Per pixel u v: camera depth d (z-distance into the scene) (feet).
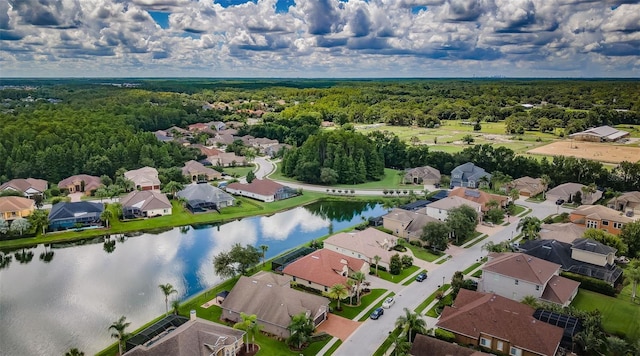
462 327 232.73
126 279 315.17
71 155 584.40
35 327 251.60
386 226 407.64
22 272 326.44
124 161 616.39
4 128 647.97
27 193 495.41
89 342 237.25
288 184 623.77
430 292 291.38
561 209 494.18
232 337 217.15
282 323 238.68
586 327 228.84
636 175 556.10
